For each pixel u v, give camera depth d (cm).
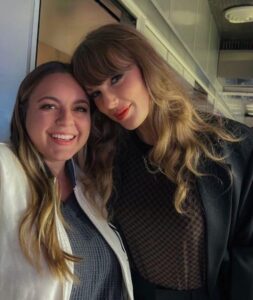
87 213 116
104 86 106
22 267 94
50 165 112
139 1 226
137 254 128
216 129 117
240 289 115
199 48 424
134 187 122
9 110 127
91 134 125
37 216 98
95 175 126
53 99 102
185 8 337
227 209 115
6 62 125
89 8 177
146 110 113
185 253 119
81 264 107
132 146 125
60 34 154
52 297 95
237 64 625
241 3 457
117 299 118
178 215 116
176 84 115
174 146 116
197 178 115
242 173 116
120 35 107
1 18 121
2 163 99
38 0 136
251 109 772
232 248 120
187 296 124
